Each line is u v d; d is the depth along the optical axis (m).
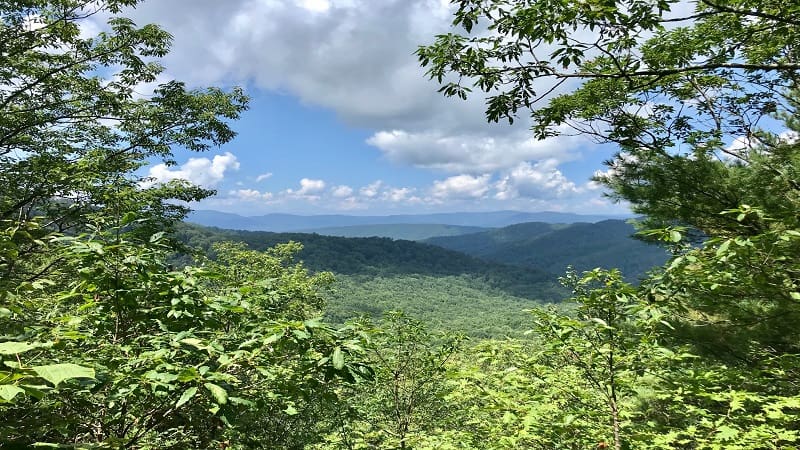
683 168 4.79
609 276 2.84
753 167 4.45
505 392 3.82
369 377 2.39
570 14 3.57
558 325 3.13
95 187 5.91
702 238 5.08
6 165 9.11
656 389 3.50
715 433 3.16
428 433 5.92
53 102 11.19
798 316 3.60
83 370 1.02
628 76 4.04
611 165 5.51
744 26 5.20
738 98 6.87
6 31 9.77
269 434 6.05
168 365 1.95
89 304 2.21
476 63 4.40
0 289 1.98
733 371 3.36
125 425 2.46
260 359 2.31
